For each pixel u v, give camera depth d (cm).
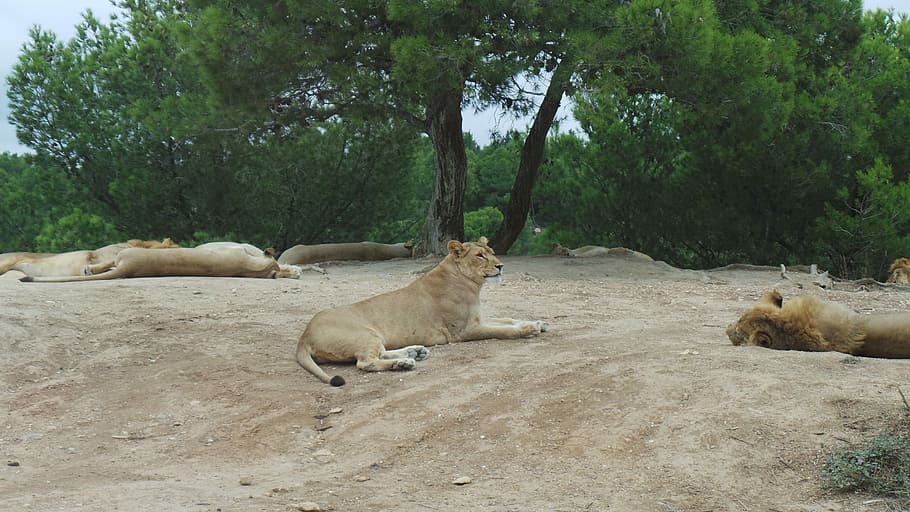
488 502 527
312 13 1722
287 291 1241
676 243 2809
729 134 2331
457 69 1650
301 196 2917
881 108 2477
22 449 693
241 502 533
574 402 675
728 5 1991
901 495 514
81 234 2631
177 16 2725
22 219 3139
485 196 4544
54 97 2803
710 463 561
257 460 650
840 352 751
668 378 691
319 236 3008
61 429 738
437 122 2086
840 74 2278
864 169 2347
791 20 2130
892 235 2222
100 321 1023
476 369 788
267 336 961
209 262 1414
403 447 641
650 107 2706
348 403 741
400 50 1634
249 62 1869
